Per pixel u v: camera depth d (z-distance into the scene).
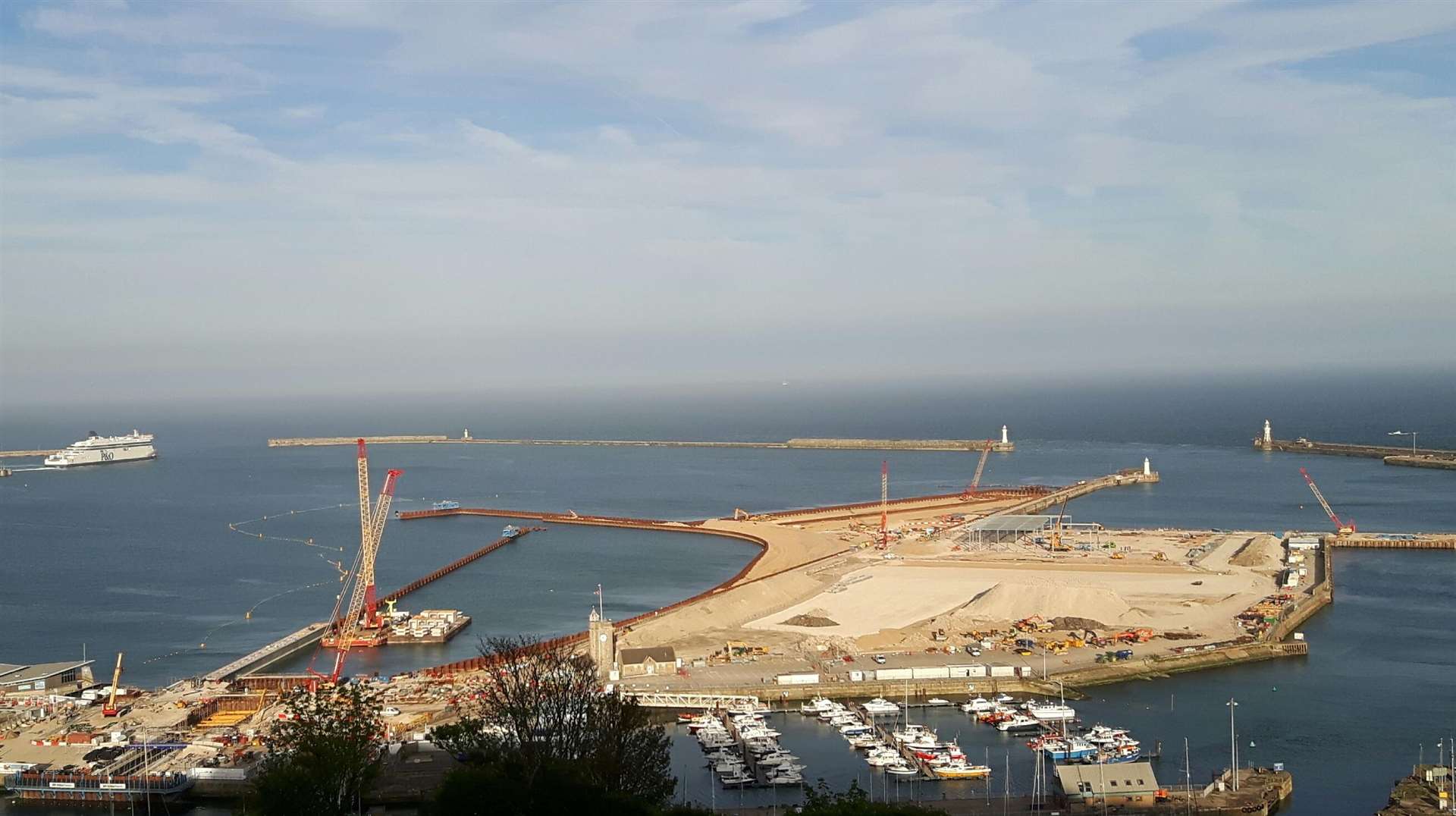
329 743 124.50
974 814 144.50
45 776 160.88
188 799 160.75
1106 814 144.25
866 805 109.06
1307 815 145.88
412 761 162.00
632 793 106.12
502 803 97.25
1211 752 168.50
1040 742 171.50
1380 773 159.62
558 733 111.88
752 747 171.50
